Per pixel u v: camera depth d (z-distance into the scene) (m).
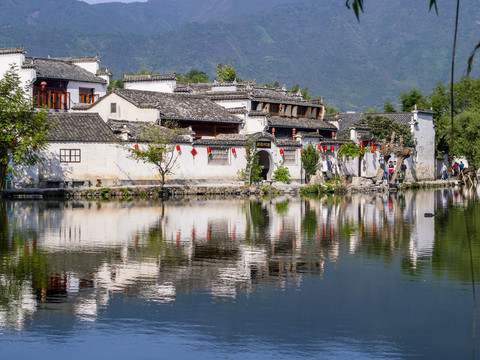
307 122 84.38
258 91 88.44
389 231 35.91
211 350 17.25
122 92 69.38
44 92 77.12
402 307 20.81
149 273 24.66
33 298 21.27
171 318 19.55
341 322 19.39
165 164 62.31
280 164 70.69
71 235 32.69
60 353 16.97
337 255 28.59
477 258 28.09
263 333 18.47
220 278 24.11
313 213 44.91
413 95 117.62
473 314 20.20
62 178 57.16
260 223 38.66
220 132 74.50
